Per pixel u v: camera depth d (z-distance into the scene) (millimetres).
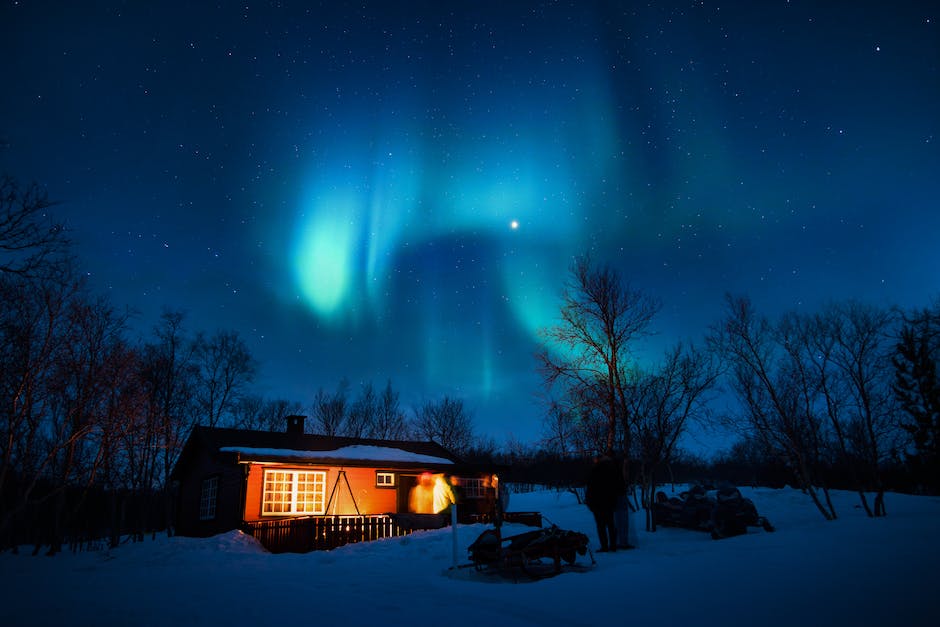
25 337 16125
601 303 21531
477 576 9781
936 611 4688
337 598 7641
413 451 27797
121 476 25328
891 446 17359
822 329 17969
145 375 22891
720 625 5062
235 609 6984
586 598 6676
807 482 17422
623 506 11523
